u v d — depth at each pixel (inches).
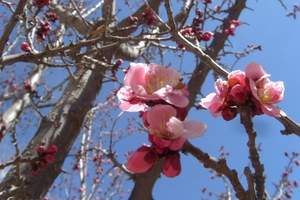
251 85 58.8
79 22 203.0
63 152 183.6
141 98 56.8
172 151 55.6
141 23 156.8
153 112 55.4
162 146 54.7
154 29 179.9
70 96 194.5
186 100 55.8
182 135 54.7
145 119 57.4
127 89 58.6
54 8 207.0
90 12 259.0
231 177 60.7
